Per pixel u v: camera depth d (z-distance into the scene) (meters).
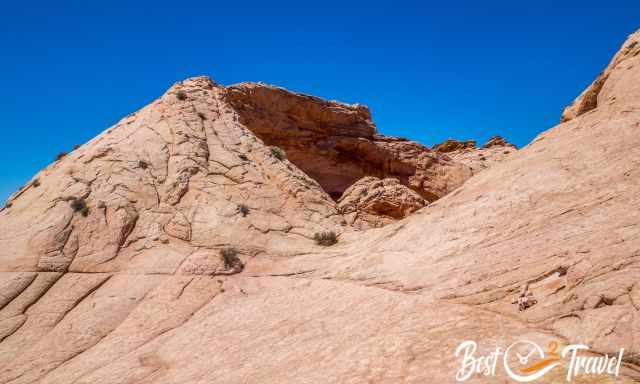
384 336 8.92
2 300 15.32
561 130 15.89
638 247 7.66
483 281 9.76
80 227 19.30
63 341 13.65
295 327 11.57
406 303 10.30
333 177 44.81
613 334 6.32
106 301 15.70
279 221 22.41
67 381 11.74
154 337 13.58
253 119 39.22
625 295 6.75
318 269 16.77
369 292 12.14
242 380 9.25
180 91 30.89
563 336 6.91
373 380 7.32
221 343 11.99
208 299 15.77
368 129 47.72
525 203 12.26
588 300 7.17
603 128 13.65
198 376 10.27
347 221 26.55
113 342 13.48
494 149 61.50
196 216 21.45
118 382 11.19
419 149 49.16
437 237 13.66
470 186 16.12
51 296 15.88
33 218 19.84
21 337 13.84
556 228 10.15
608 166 11.52
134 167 23.45
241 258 18.89
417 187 47.34
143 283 16.75
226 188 23.73
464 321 8.48
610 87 16.36
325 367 8.44
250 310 14.11
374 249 15.91
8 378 12.19
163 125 27.69
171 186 22.91
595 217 9.67
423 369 7.16
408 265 12.99
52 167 25.34
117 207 20.69
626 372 5.68
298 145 42.84
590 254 8.20
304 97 42.97
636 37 17.03
